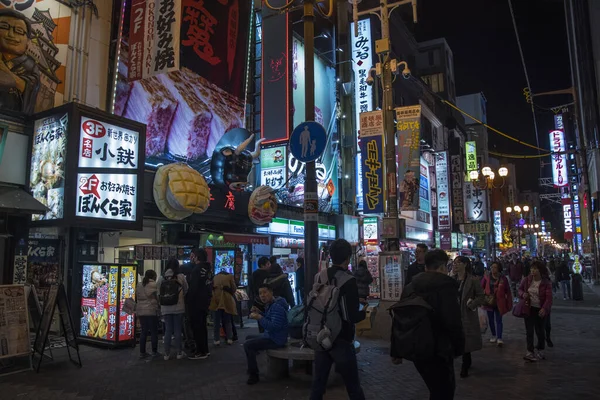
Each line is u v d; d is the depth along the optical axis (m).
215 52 15.42
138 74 12.04
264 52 16.55
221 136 15.36
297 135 7.76
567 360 8.62
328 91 23.45
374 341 10.74
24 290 7.99
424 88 40.41
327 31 24.38
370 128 16.80
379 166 19.95
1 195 8.77
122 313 9.60
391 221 11.86
